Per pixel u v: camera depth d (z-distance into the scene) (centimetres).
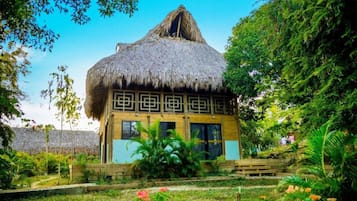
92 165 986
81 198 639
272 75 1225
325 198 351
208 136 1417
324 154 390
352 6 371
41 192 736
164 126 1346
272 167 1186
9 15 532
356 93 366
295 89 486
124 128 1284
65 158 1853
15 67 833
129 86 1337
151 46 1484
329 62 400
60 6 586
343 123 398
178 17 1756
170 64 1375
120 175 994
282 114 605
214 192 651
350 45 385
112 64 1266
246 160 1196
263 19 555
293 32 456
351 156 373
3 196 682
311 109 447
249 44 1299
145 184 880
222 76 1406
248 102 1612
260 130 2102
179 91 1416
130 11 621
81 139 3020
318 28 397
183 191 683
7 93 708
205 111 1438
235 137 1448
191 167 1011
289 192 344
